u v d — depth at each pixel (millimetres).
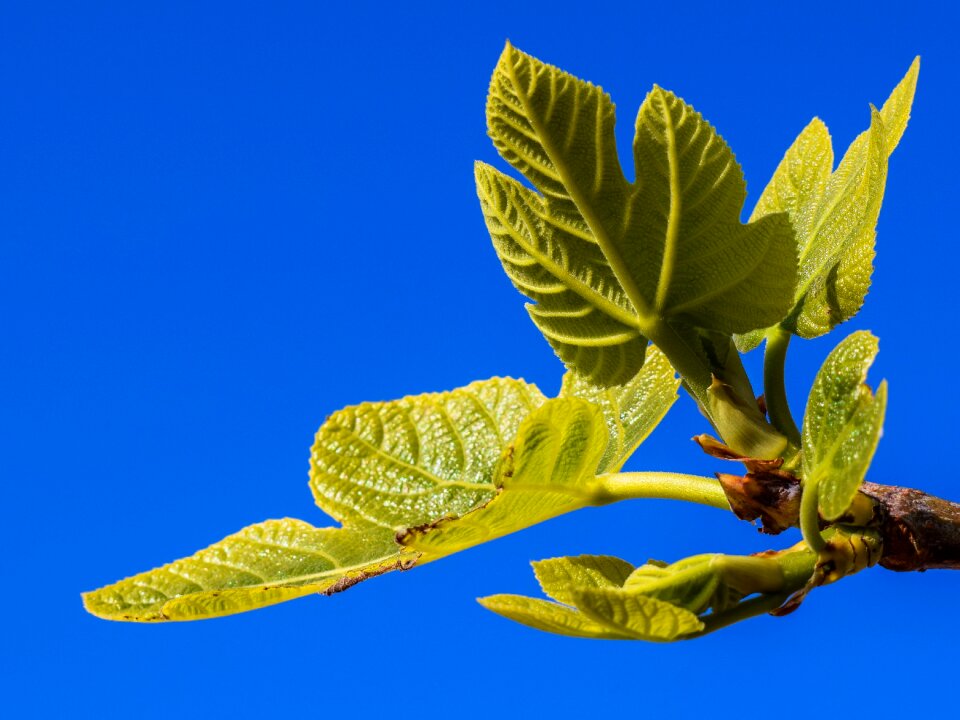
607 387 667
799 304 662
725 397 650
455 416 678
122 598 659
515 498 647
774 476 642
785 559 632
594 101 649
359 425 675
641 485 656
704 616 627
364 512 672
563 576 648
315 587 657
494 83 651
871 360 614
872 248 649
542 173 655
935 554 633
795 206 684
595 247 657
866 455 607
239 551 670
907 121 659
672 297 656
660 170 649
